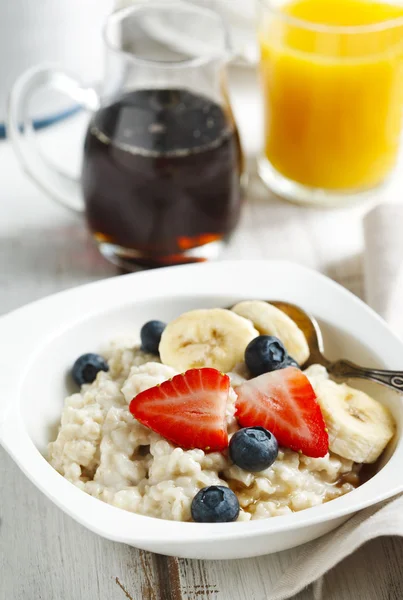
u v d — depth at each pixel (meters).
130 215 0.63
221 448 0.51
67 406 0.54
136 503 0.50
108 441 0.52
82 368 0.56
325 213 0.72
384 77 0.66
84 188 0.65
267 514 0.51
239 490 0.52
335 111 0.67
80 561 0.53
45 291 0.66
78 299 0.57
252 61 0.74
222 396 0.52
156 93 0.62
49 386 0.56
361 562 0.52
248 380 0.54
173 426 0.51
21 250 0.69
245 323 0.56
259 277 0.59
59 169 0.71
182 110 0.62
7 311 0.65
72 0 0.71
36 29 0.71
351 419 0.53
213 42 0.68
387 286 0.61
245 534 0.47
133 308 0.58
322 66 0.66
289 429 0.52
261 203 0.72
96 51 0.74
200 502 0.50
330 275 0.67
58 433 0.54
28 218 0.71
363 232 0.65
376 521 0.50
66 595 0.52
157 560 0.53
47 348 0.56
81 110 0.78
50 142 0.76
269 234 0.70
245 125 0.78
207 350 0.55
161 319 0.59
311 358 0.57
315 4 0.69
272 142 0.71
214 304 0.58
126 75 0.62
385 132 0.69
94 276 0.67
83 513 0.48
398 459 0.50
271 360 0.54
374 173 0.70
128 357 0.56
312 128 0.68
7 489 0.56
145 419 0.52
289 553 0.53
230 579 0.52
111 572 0.53
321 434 0.52
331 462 0.52
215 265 0.59
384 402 0.55
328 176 0.70
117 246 0.66
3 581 0.52
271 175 0.73
